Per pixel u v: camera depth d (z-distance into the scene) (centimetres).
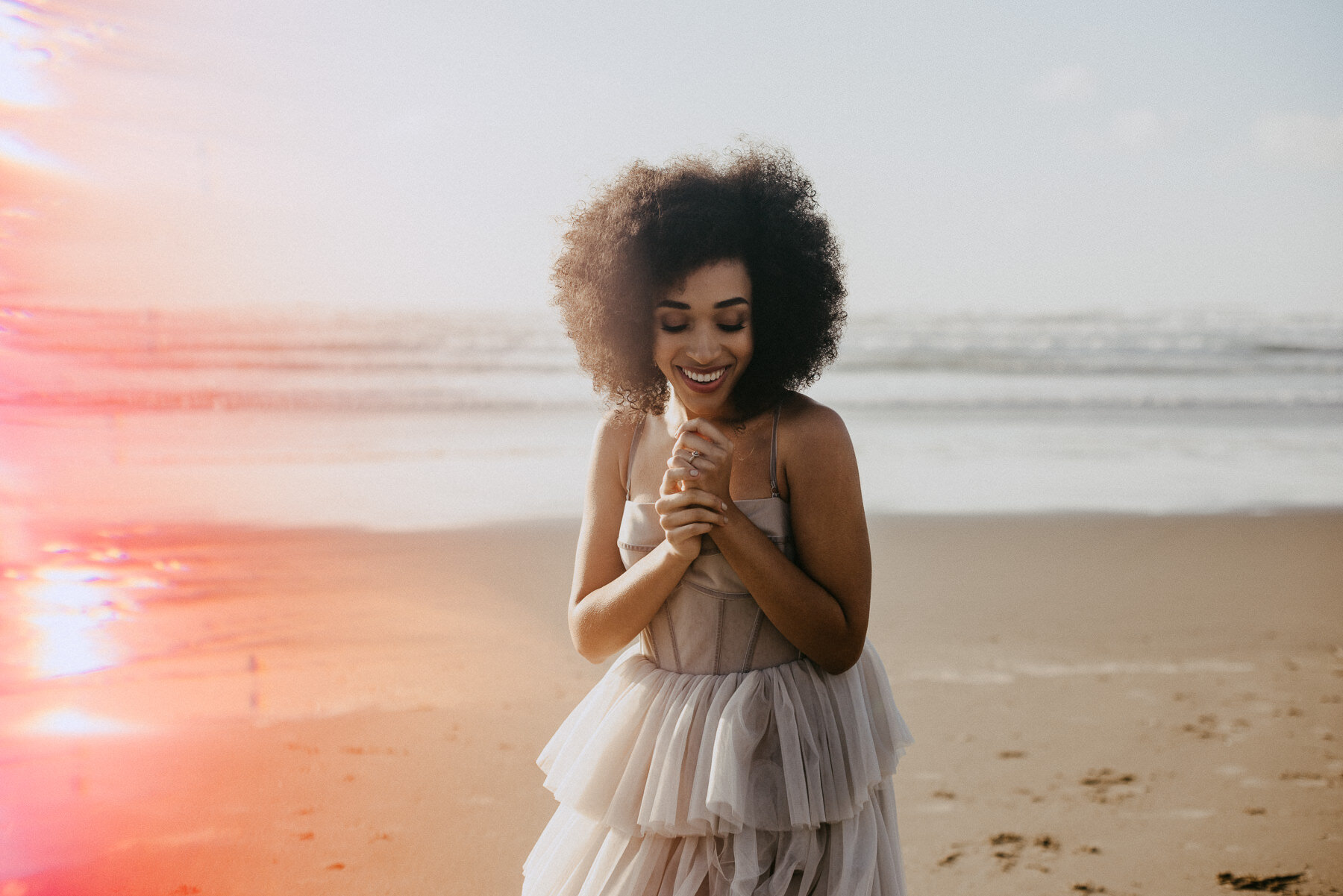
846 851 169
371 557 754
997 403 1622
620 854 172
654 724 176
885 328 2683
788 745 168
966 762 413
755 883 163
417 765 402
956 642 577
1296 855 330
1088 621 616
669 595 184
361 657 538
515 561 755
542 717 459
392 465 1141
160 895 302
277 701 473
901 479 1095
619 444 197
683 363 175
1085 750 424
